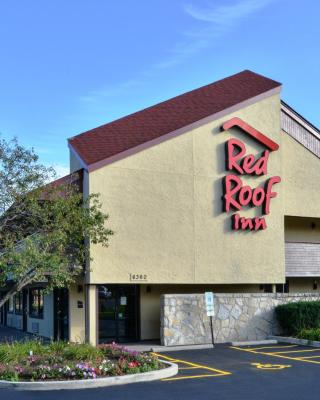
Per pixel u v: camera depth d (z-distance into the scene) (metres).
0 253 16.83
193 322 20.95
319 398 11.31
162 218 20.98
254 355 18.09
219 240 22.14
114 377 13.14
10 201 17.56
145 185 20.77
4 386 12.73
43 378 13.03
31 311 27.89
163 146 21.28
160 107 24.91
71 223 17.91
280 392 11.96
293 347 20.14
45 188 17.98
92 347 15.62
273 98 24.22
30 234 18.02
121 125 23.33
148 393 11.94
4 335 26.69
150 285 23.42
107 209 19.92
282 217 23.88
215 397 11.45
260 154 23.50
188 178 21.69
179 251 21.19
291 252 24.89
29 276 16.97
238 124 22.84
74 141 22.03
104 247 19.70
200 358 17.55
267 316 22.61
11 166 17.73
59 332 23.14
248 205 23.02
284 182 24.69
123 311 23.02
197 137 22.08
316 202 25.45
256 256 22.98
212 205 22.14
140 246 20.41
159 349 19.52
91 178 19.75
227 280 22.12
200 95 25.47
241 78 26.67
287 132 25.17
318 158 25.86
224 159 22.58
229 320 21.72
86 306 19.67
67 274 17.42
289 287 27.77
